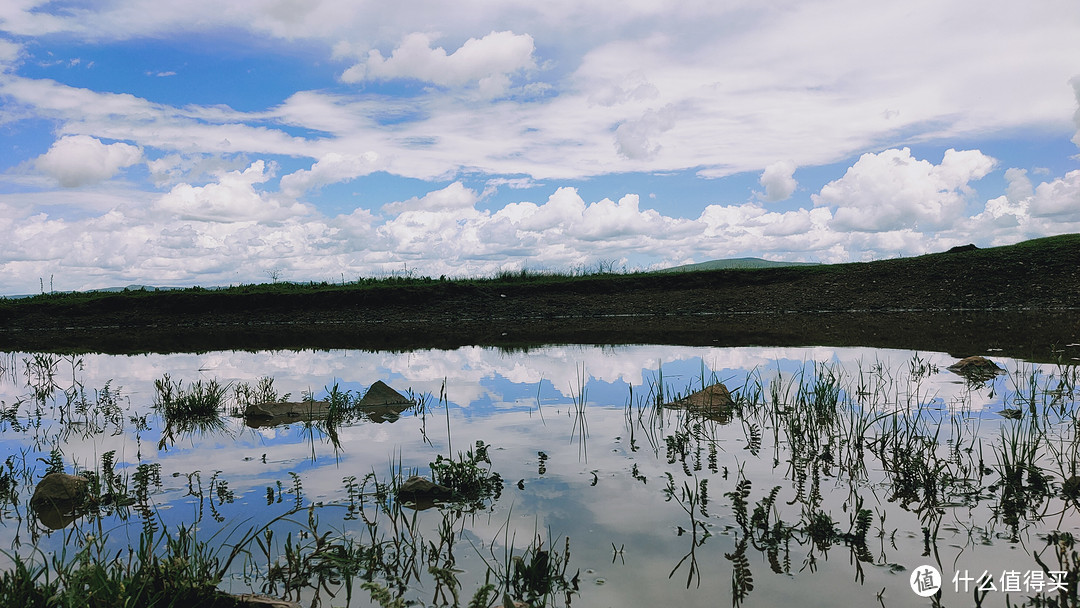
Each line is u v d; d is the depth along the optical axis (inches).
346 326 744.3
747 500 138.3
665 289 848.3
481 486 150.0
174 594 97.1
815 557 111.1
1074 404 221.6
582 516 130.6
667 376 307.7
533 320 757.3
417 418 228.4
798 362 342.0
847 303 741.3
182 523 132.2
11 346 594.6
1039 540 116.6
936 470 147.0
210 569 111.7
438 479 153.0
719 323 633.0
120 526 131.6
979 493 140.8
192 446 197.9
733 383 282.5
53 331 796.0
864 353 371.9
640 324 652.1
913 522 125.8
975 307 689.6
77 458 186.7
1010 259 756.6
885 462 164.2
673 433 199.0
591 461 168.7
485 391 279.3
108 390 313.4
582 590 100.5
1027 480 147.9
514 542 119.0
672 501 138.1
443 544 118.8
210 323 816.3
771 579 103.3
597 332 571.5
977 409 219.1
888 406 227.6
